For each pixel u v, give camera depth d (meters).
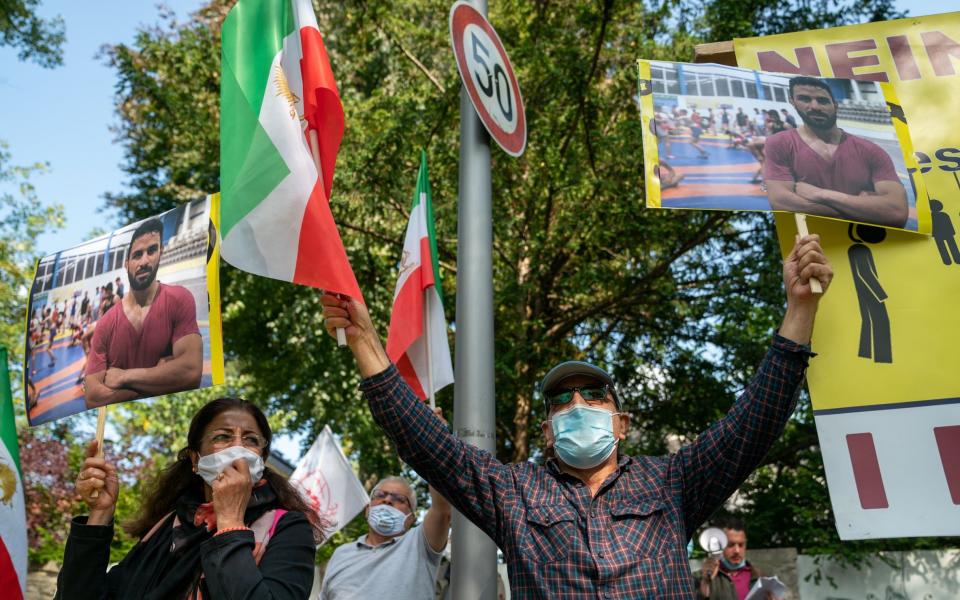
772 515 10.74
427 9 12.03
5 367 3.93
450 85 10.72
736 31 10.30
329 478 7.27
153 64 13.81
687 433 11.73
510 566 2.74
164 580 2.77
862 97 3.54
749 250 11.50
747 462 2.76
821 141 3.44
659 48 10.93
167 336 3.85
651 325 11.68
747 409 2.77
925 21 3.80
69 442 13.69
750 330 11.59
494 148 10.53
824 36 3.84
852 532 3.05
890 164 3.41
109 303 3.99
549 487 2.88
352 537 11.91
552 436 3.07
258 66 3.35
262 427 3.21
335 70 13.08
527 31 11.14
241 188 3.12
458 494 2.88
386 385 2.86
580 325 12.24
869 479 3.11
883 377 3.21
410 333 4.45
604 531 2.68
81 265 4.12
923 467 3.09
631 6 11.18
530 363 10.88
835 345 3.28
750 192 3.36
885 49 3.78
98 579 2.90
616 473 2.89
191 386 3.76
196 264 3.91
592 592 2.56
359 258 11.16
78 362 3.94
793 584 9.07
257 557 2.76
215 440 3.06
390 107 11.03
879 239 3.39
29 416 3.94
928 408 3.15
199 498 3.17
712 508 2.85
